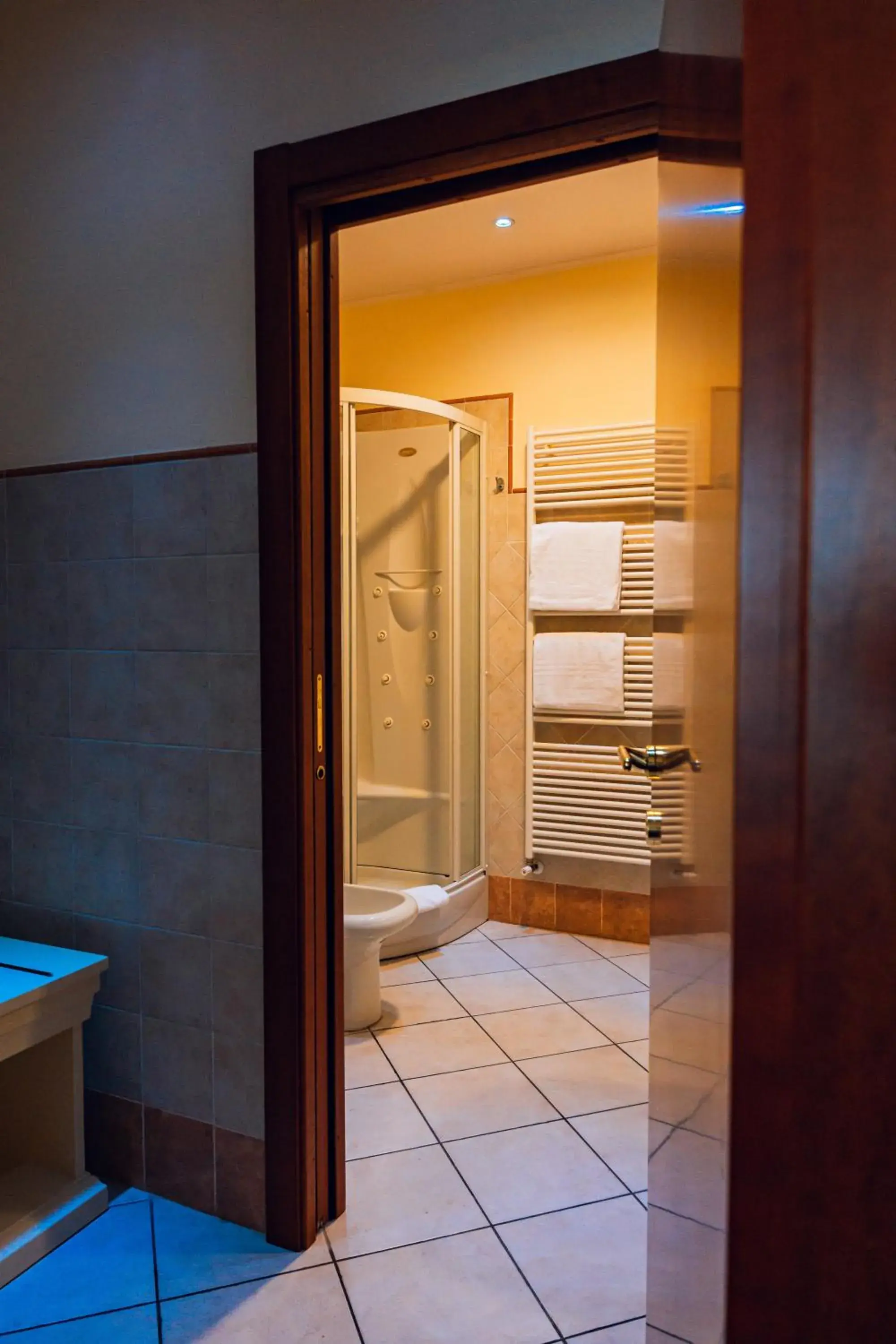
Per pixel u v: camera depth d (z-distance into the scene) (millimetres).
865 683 408
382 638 3643
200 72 1761
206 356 1786
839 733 415
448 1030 2607
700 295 679
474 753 3623
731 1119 450
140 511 1871
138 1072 1920
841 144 403
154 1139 1905
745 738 437
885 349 398
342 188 1615
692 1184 700
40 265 1983
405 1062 2414
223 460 1769
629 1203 1828
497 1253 1686
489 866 3648
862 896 415
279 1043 1720
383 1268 1649
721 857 508
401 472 3562
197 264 1786
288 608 1686
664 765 988
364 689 3689
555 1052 2469
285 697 1693
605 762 3354
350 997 2596
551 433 3418
